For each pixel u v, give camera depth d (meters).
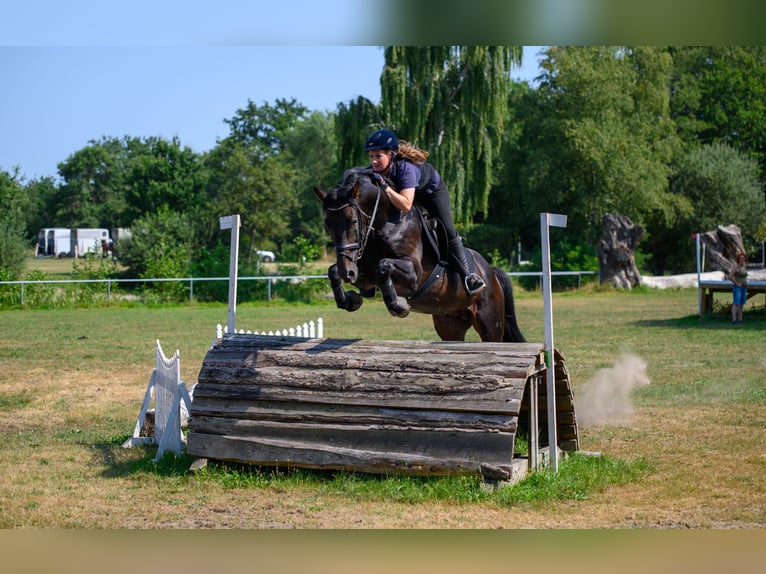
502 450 6.23
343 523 5.70
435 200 7.49
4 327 21.70
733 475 6.95
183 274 32.31
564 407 7.53
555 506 6.09
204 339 18.67
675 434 8.66
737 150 56.53
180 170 69.06
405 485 6.38
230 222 7.85
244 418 7.04
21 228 36.53
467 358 6.66
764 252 48.06
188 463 7.29
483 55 34.47
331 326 21.27
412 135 34.50
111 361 15.14
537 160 47.91
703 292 23.36
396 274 6.86
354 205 6.69
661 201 47.59
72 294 29.70
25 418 9.98
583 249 39.34
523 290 35.47
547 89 49.16
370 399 6.70
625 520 5.77
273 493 6.48
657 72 48.75
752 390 11.27
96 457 7.79
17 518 5.80
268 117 88.56
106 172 104.19
